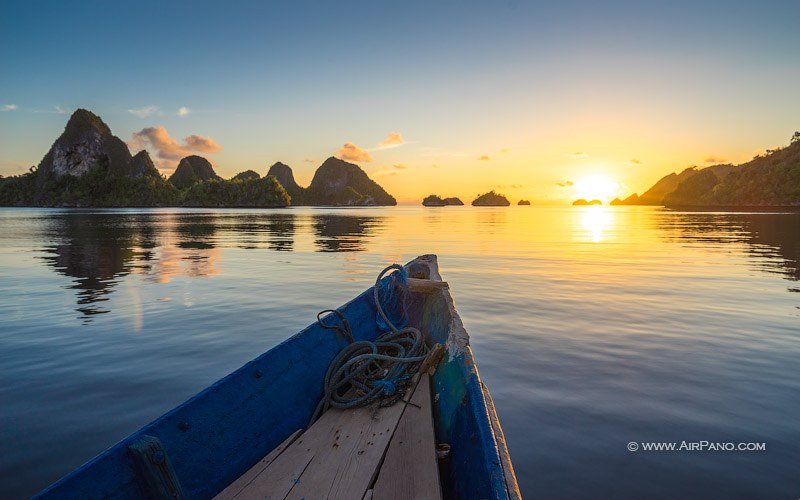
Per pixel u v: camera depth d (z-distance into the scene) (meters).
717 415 4.32
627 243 24.00
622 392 4.84
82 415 4.41
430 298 6.02
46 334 7.14
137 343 6.71
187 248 21.02
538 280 12.12
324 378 3.93
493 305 9.05
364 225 45.50
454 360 3.67
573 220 61.28
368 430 3.10
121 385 5.15
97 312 8.62
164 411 4.51
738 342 6.55
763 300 9.45
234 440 2.79
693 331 7.12
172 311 8.74
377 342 4.57
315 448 2.88
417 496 2.36
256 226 42.22
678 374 5.34
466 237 28.83
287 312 8.69
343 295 10.31
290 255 18.22
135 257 17.38
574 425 4.14
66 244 22.73
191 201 196.25
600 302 9.31
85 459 3.66
